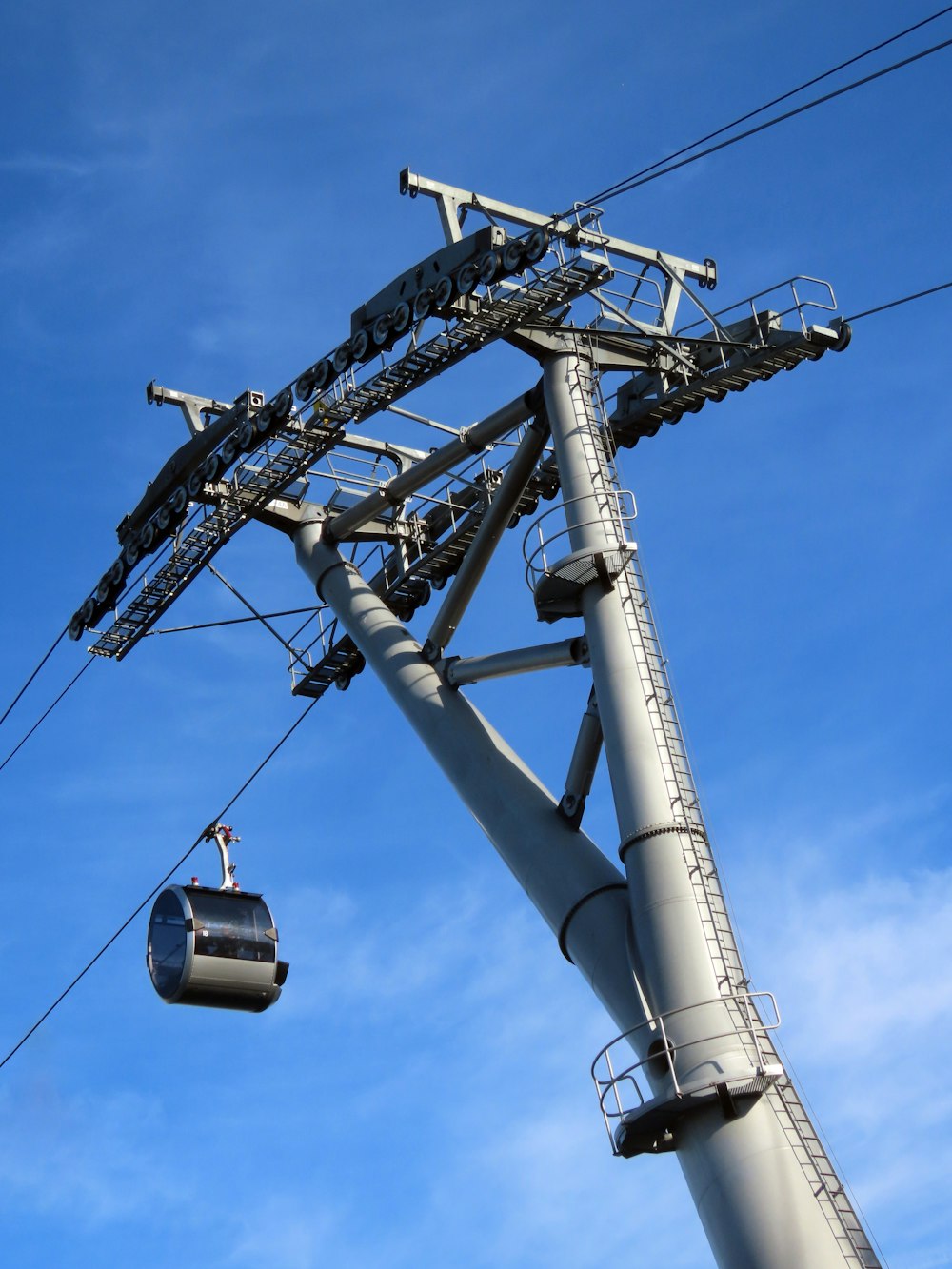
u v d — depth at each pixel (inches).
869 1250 731.4
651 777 841.5
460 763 961.5
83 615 1152.2
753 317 1024.9
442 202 998.4
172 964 1013.8
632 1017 810.2
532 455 987.3
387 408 1037.2
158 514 1088.8
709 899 813.2
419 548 1173.7
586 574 892.6
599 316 1009.5
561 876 882.1
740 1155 743.1
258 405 1048.8
